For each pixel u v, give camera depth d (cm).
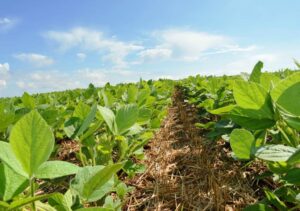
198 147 378
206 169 296
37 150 75
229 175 270
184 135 477
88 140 163
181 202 233
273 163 124
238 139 104
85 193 94
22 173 74
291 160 86
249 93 117
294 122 105
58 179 151
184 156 351
